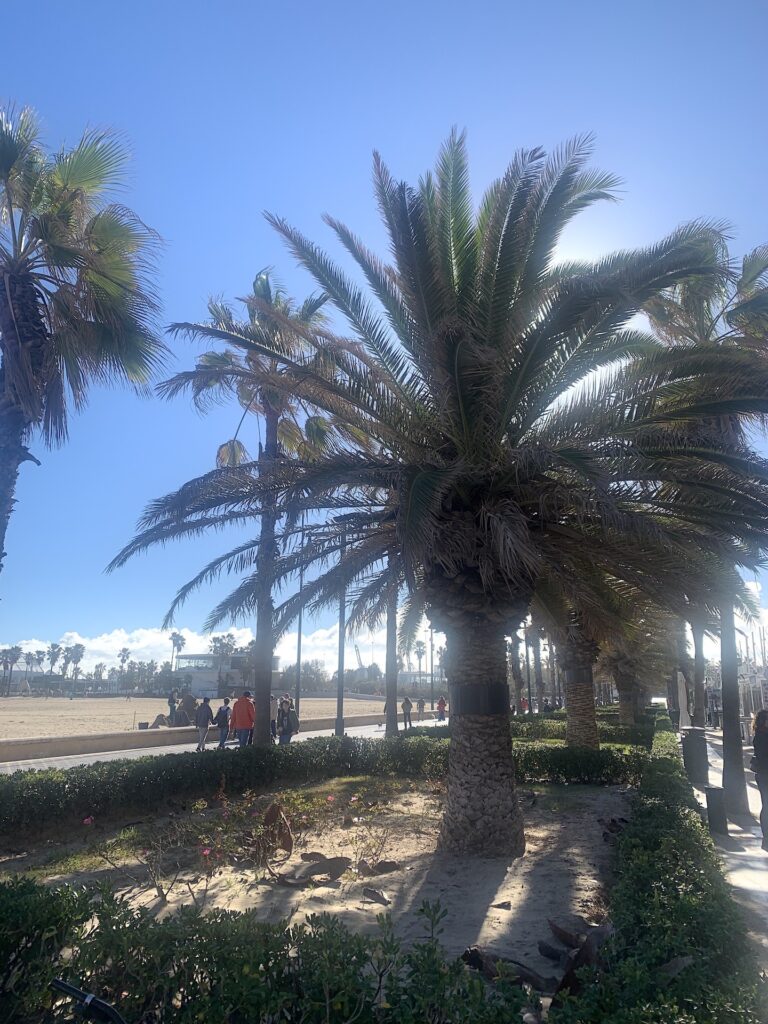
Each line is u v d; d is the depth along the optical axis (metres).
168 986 2.77
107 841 8.45
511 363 7.67
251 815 9.77
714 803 9.68
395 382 8.30
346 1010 2.51
